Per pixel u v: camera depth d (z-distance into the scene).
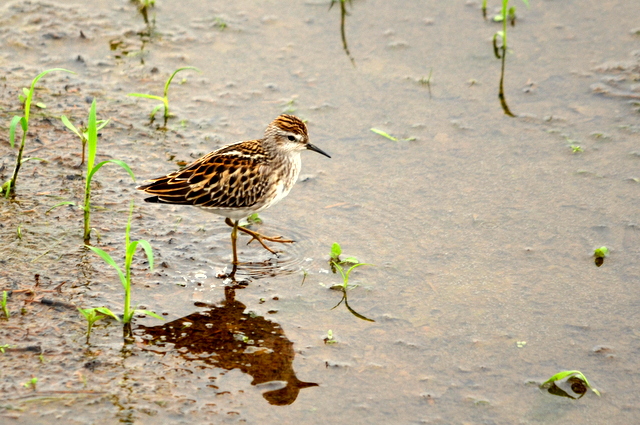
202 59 18.16
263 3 19.95
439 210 14.23
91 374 10.46
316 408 10.22
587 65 17.84
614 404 10.45
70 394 10.11
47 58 17.81
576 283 12.60
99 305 11.70
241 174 12.90
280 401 10.30
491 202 14.40
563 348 11.36
